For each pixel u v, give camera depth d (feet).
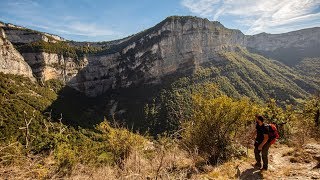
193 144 39.68
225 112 41.73
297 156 36.45
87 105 462.60
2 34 356.18
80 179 18.06
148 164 22.02
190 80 443.32
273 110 97.86
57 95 422.82
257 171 29.89
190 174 26.25
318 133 63.93
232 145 40.47
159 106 390.83
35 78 408.67
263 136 30.17
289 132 75.77
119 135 29.73
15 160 15.84
